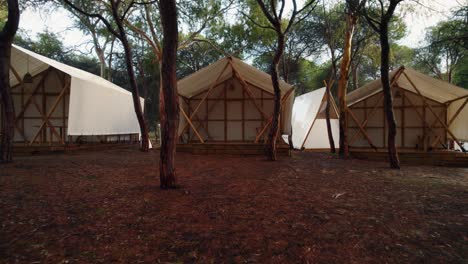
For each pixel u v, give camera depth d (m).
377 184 5.82
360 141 13.34
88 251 2.69
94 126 11.60
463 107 10.85
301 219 3.60
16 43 23.50
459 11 9.41
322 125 14.48
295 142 14.88
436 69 20.52
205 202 4.29
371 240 2.98
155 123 28.39
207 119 14.10
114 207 4.00
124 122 14.39
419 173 7.38
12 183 5.26
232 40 19.16
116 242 2.89
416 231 3.24
